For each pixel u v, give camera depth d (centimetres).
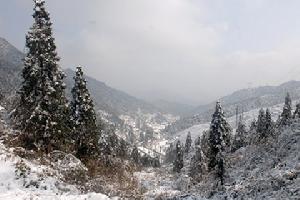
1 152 2177
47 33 3262
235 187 3300
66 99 3406
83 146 4006
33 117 3091
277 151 4772
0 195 1577
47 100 3164
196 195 3231
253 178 3631
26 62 3169
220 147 5012
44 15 3266
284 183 2603
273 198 2250
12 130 3056
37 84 3147
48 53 3212
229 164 5731
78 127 4059
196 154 6962
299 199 1997
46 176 2061
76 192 2039
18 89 3209
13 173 1916
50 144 3111
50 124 3141
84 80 4212
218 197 3080
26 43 3222
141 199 2461
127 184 3050
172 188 5412
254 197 2548
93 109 4191
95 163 3450
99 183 2528
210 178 5175
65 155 2886
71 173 2436
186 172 7644
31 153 2503
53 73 3247
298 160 3538
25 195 1619
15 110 3186
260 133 7788
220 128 5153
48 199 1617
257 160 4984
